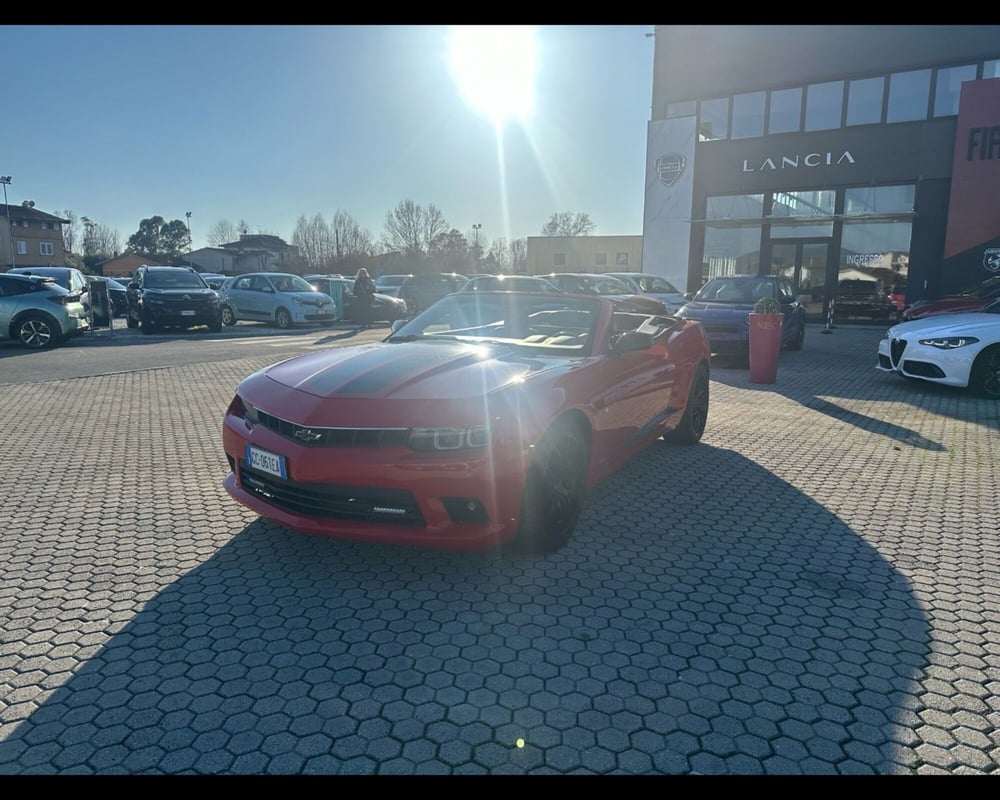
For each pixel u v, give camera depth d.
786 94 20.00
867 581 3.30
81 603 2.99
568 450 3.60
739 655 2.65
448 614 2.93
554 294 4.70
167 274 17.45
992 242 17.27
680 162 21.77
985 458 5.55
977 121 17.06
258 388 3.62
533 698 2.37
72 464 5.13
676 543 3.73
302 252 63.78
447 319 4.80
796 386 9.12
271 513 3.33
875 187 18.98
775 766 2.06
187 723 2.22
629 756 2.10
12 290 12.90
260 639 2.72
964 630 2.85
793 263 20.44
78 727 2.20
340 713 2.29
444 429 3.04
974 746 2.15
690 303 12.24
